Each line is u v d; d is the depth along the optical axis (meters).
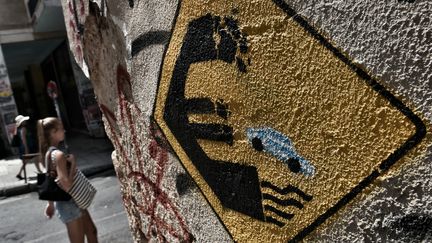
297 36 0.89
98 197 6.27
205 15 1.14
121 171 2.23
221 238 1.30
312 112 0.90
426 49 0.67
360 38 0.77
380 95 0.76
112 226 4.94
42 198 3.10
